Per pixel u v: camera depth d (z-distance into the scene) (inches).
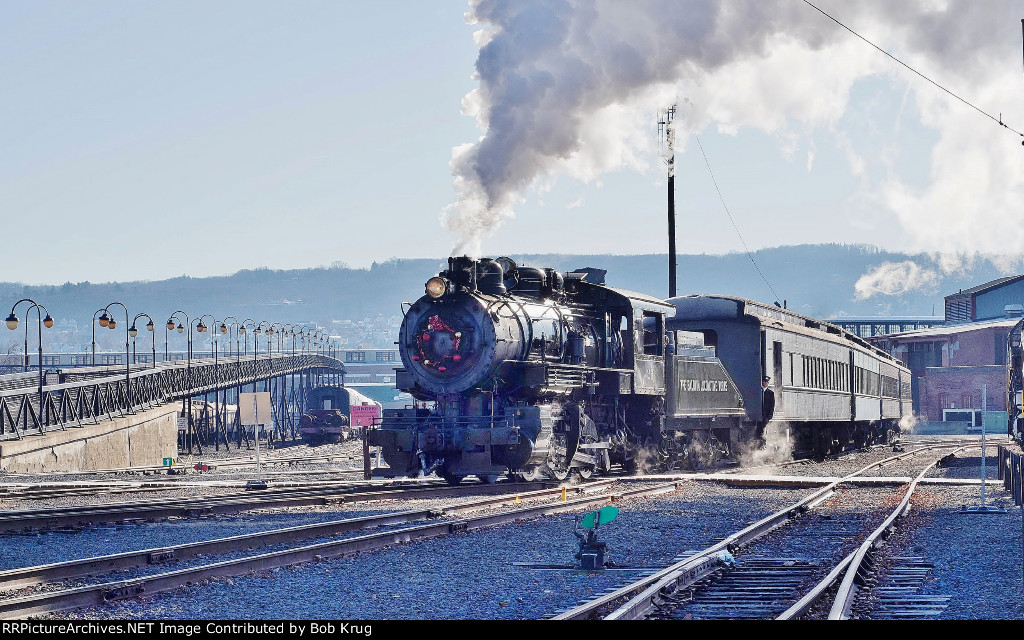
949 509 850.8
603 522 541.6
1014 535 674.2
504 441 951.0
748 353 1421.0
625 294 1151.6
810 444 1731.1
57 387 1870.1
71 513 717.3
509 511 759.1
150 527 707.4
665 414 1232.2
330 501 855.7
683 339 1310.3
